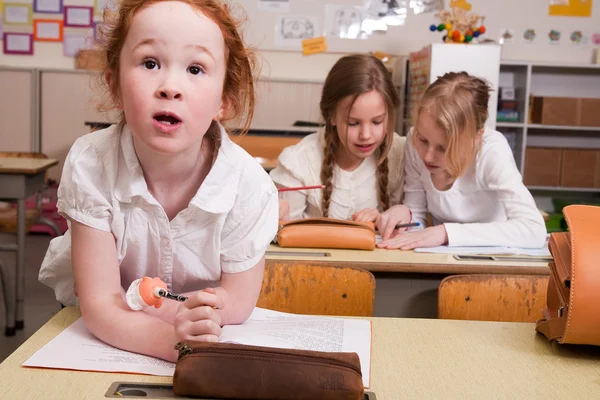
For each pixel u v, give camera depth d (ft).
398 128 16.35
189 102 2.73
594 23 17.79
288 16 17.42
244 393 2.54
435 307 5.53
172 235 3.27
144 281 3.00
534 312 4.84
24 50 17.39
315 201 7.25
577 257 3.05
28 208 15.55
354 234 5.83
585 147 17.78
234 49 3.06
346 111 6.59
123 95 2.79
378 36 17.58
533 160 16.96
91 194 3.10
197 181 3.25
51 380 2.68
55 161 10.27
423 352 3.13
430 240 5.99
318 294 5.02
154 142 2.76
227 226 3.28
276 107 17.37
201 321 2.83
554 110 16.61
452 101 5.99
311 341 3.10
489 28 17.66
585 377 2.90
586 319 3.02
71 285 3.99
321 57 17.66
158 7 2.74
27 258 13.61
